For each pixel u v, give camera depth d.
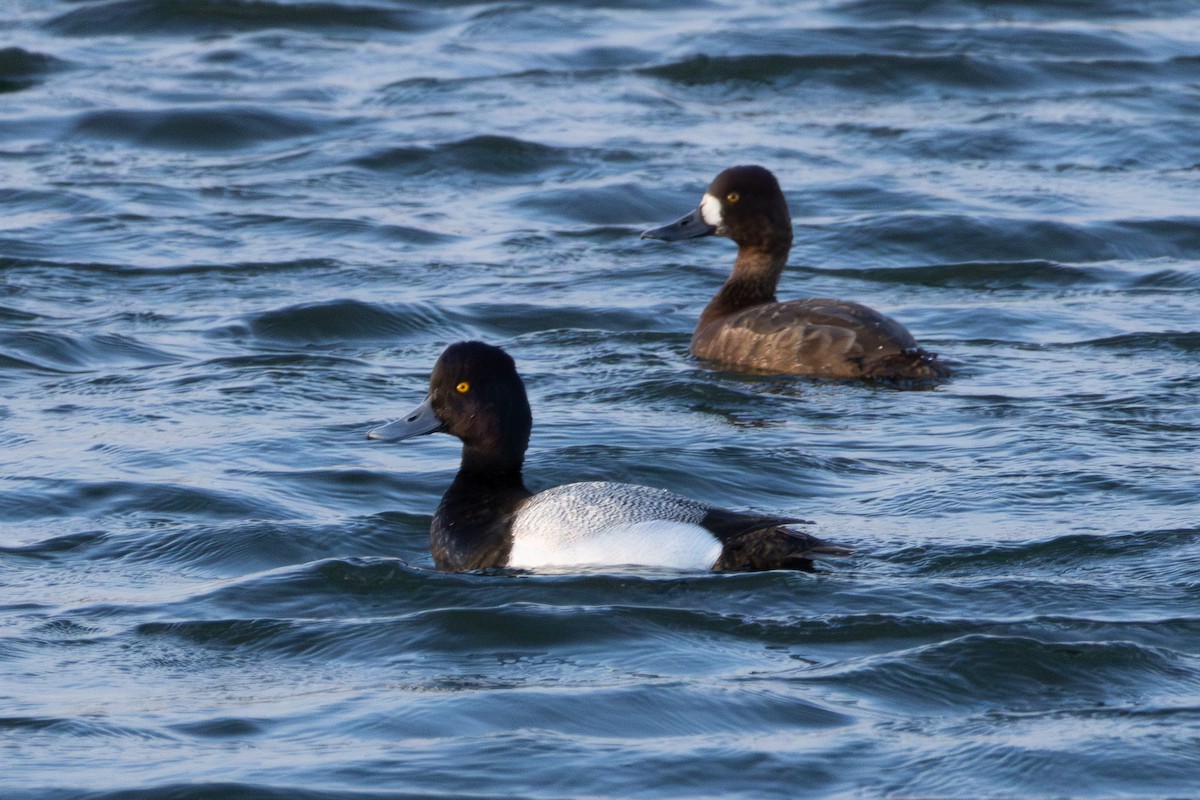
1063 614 10.18
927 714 8.95
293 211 23.09
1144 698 9.12
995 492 12.56
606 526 10.66
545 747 8.48
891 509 12.34
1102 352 17.02
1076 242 21.56
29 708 9.05
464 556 10.97
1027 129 27.28
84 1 35.75
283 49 32.44
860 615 10.14
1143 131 26.94
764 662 9.59
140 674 9.56
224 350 17.42
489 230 22.53
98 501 12.61
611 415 14.88
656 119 28.00
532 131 27.02
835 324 16.08
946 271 20.66
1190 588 10.60
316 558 11.53
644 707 8.95
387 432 11.23
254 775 8.17
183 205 23.31
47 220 22.38
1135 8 35.47
